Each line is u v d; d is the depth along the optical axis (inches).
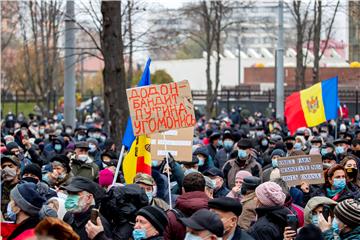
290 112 1003.9
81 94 2972.4
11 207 406.6
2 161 558.3
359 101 2068.2
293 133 1005.2
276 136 948.0
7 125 1389.0
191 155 610.5
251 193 492.1
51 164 642.8
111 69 973.2
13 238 402.3
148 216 393.7
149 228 394.3
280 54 1604.3
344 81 2246.6
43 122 1402.6
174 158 609.3
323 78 2487.7
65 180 617.3
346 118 1663.4
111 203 435.2
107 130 1425.9
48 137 1079.6
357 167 579.2
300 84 1770.4
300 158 545.0
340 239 401.7
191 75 3358.8
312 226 327.3
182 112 520.1
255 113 2188.7
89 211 419.8
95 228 397.1
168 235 412.8
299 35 1766.7
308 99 988.6
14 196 402.0
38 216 402.6
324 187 548.7
